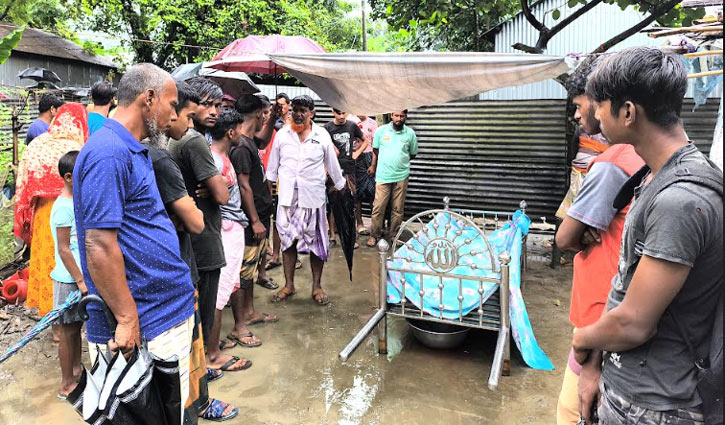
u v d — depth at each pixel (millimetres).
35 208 3633
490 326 3293
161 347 2180
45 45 15453
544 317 4246
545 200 6777
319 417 2891
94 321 2117
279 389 3191
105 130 2023
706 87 3459
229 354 3650
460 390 3146
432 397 3076
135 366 1784
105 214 1932
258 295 4824
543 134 6660
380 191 6289
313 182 4379
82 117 3906
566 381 2043
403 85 3713
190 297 2326
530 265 5648
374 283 5141
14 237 5027
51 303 3648
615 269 1893
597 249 1942
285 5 14406
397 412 2930
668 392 1296
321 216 4496
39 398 3059
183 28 14281
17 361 3508
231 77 5980
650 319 1264
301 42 6094
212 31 13680
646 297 1253
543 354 3453
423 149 7207
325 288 5004
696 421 1278
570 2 5684
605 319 1369
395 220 6473
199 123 3109
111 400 1735
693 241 1202
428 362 3512
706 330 1267
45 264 3633
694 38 3582
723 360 1193
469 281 3625
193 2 13773
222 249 3119
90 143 1991
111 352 1968
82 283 3049
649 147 1340
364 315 4359
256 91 6359
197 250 2973
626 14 8383
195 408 2617
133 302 2029
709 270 1229
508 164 6855
